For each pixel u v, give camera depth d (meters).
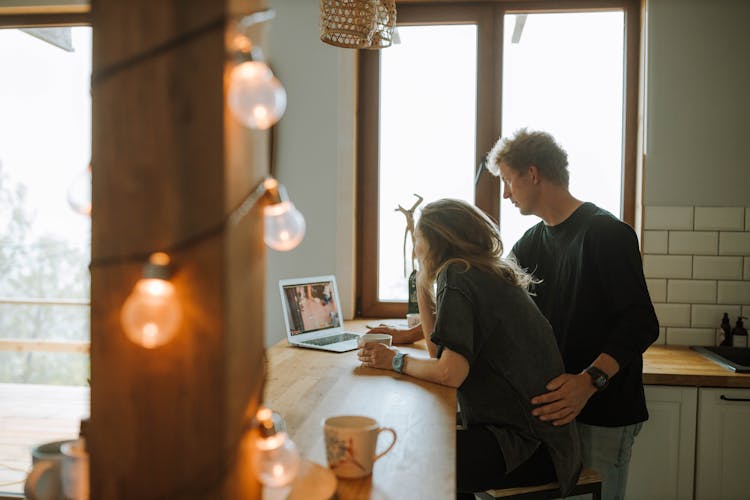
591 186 3.18
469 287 1.71
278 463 0.79
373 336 2.12
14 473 2.75
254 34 0.78
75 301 4.07
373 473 1.09
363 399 1.57
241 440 0.73
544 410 1.69
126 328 0.65
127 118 0.67
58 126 3.97
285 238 0.83
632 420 2.05
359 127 3.30
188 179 0.66
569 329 2.09
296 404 1.52
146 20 0.66
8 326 4.38
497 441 1.67
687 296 2.96
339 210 3.17
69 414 3.63
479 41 3.20
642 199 2.98
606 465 2.07
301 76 3.15
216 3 0.65
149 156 0.67
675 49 2.93
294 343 2.38
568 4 3.13
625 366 2.02
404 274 3.30
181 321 0.67
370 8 2.13
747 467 2.49
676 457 2.52
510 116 3.22
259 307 0.82
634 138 3.11
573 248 2.11
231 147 0.68
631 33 3.10
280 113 0.68
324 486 0.95
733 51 2.91
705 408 2.49
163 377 0.68
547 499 1.74
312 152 3.16
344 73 3.16
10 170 4.14
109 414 0.69
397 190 3.31
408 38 3.28
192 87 0.66
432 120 3.28
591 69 3.17
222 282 0.66
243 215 0.71
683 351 2.87
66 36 3.84
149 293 0.64
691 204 2.95
